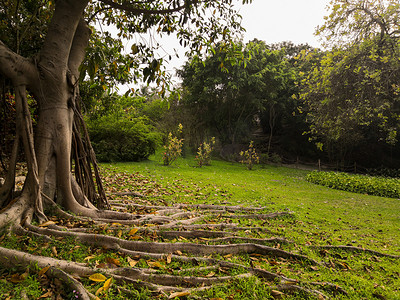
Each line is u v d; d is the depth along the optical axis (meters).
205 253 3.26
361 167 21.98
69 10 3.98
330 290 2.70
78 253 2.82
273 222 5.15
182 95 25.20
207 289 2.46
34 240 2.93
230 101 24.52
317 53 13.24
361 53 10.08
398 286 2.92
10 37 5.79
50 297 2.11
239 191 8.27
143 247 3.11
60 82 3.98
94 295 2.16
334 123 11.70
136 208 5.14
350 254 3.80
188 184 8.72
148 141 14.35
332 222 5.51
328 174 13.59
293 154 27.19
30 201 3.53
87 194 4.74
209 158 17.28
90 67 2.83
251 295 2.43
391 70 9.41
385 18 10.33
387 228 5.26
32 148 3.63
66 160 4.07
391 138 11.25
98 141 13.31
